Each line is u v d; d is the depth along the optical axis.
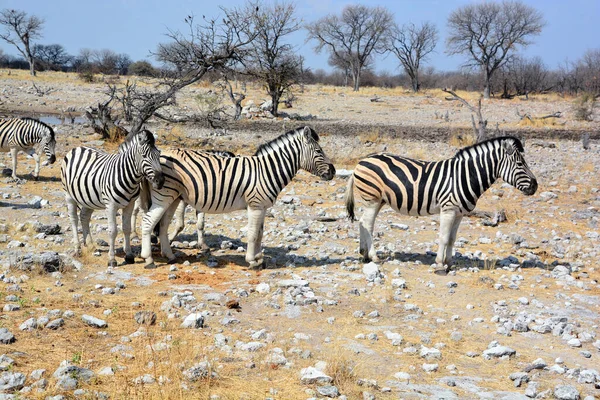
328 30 80.38
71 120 35.16
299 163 10.40
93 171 10.05
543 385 6.65
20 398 5.48
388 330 8.00
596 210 16.62
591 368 7.21
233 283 9.46
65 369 6.00
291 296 8.83
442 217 10.50
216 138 28.94
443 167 10.46
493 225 14.77
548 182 20.31
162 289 9.07
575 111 52.81
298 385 6.29
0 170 17.84
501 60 72.44
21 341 6.80
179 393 5.82
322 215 15.14
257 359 6.82
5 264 9.40
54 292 8.60
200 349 6.94
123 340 7.06
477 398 6.27
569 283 10.35
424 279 10.24
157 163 9.38
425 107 57.00
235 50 23.61
